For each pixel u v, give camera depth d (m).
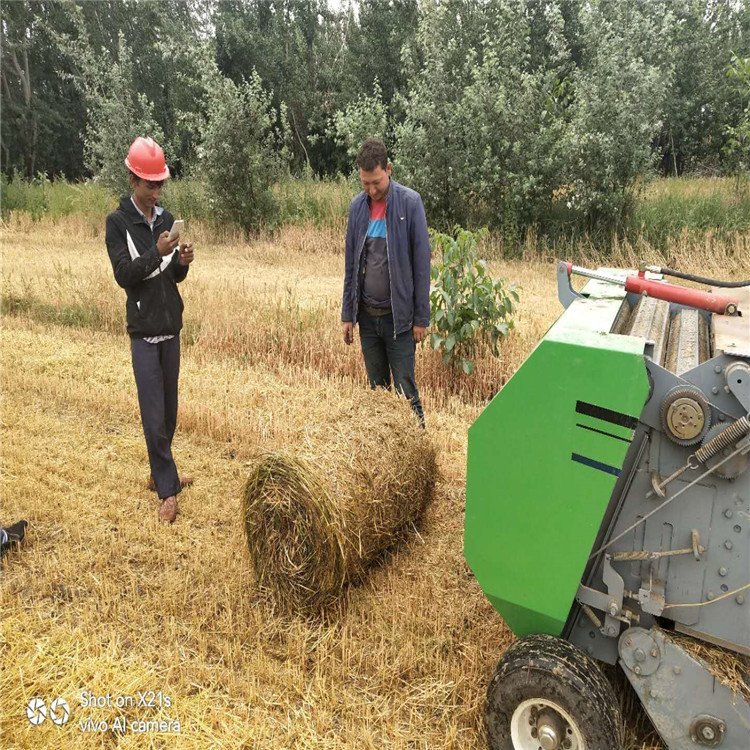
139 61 28.77
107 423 5.28
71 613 3.18
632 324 2.72
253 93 13.84
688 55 15.69
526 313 6.91
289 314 7.02
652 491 2.13
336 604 3.13
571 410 2.11
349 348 6.31
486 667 2.75
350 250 4.20
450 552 3.56
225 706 2.64
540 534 2.26
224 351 6.78
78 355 6.71
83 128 30.62
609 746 2.07
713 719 2.11
